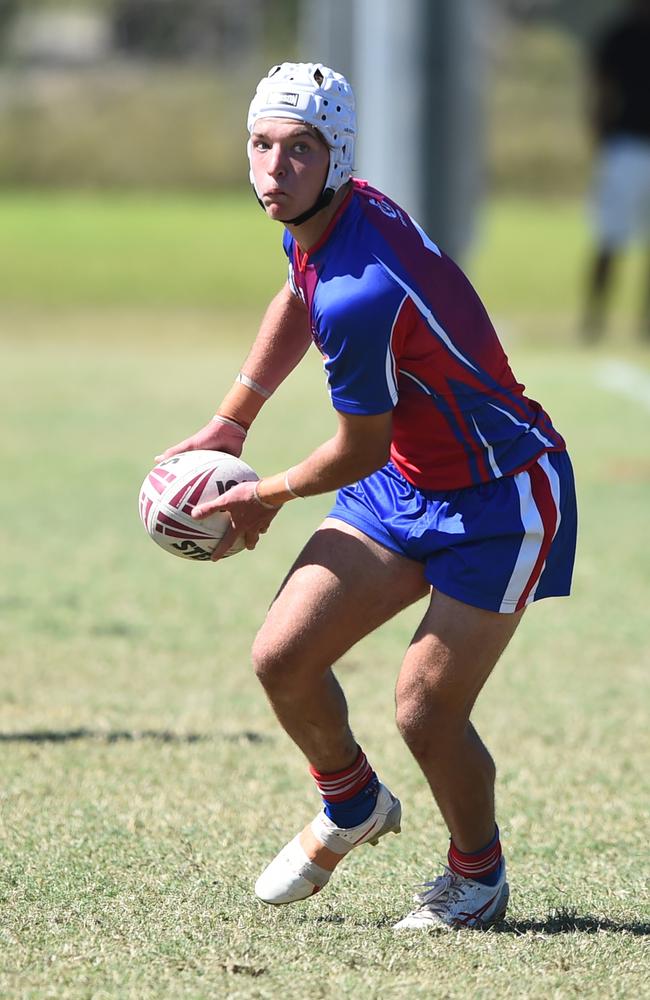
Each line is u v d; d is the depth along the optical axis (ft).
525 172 419.13
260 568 94.17
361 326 40.06
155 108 439.63
